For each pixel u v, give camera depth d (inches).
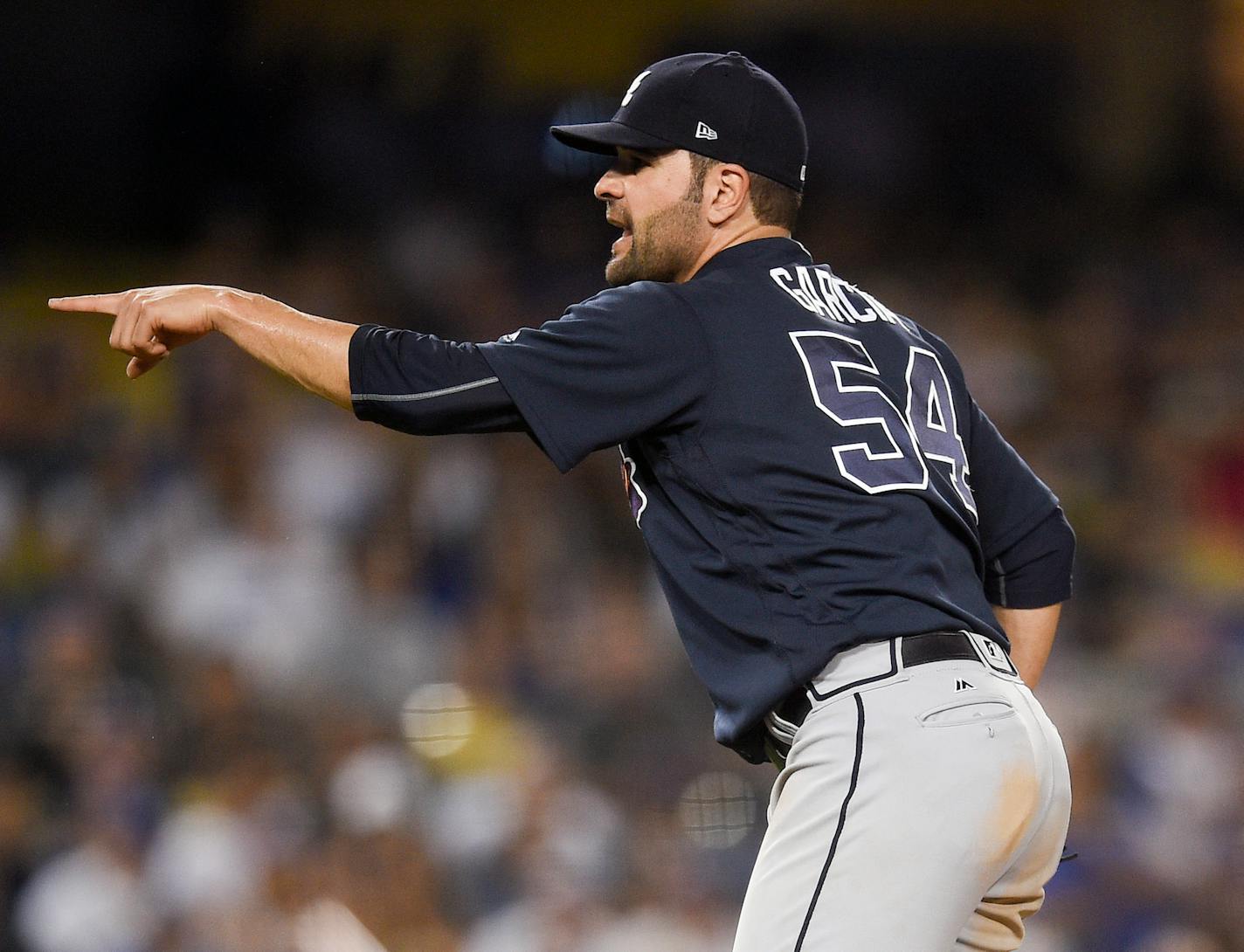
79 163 1462.8
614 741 938.1
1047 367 1467.8
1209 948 883.4
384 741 921.5
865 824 339.0
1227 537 1275.8
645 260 387.5
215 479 1126.4
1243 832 953.5
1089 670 1078.4
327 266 1400.1
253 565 1037.8
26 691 902.4
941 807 338.0
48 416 1181.7
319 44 1491.1
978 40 1672.0
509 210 1472.7
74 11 1451.8
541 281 1433.3
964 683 347.9
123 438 1175.0
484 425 353.7
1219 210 1738.4
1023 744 348.2
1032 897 364.8
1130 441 1382.9
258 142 1471.5
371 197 1451.8
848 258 1552.7
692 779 885.8
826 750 346.6
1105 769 976.3
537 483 1184.2
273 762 892.6
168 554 1055.6
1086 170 1724.9
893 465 359.3
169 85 1469.0
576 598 1073.5
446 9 1533.0
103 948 823.7
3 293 1390.3
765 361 359.6
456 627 1043.3
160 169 1475.1
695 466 358.6
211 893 824.9
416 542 1108.5
